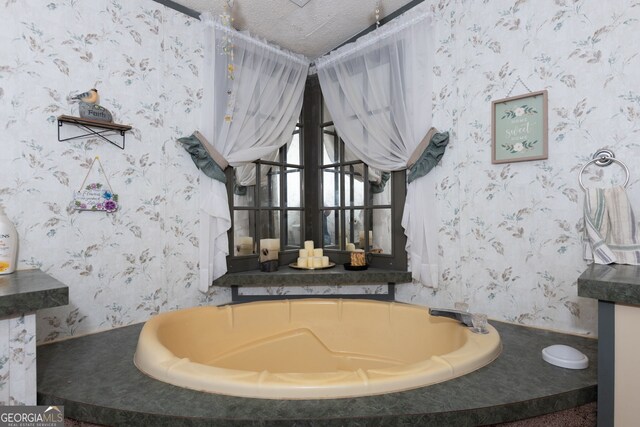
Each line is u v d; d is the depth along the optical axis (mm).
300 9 1987
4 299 956
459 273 1800
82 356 1325
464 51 1765
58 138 1522
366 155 2188
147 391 1022
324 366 1762
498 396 966
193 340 1628
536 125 1528
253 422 856
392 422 870
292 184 2535
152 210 1821
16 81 1421
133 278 1753
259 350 1748
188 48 1968
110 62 1681
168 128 1884
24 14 1441
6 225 1332
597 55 1370
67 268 1547
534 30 1534
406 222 1950
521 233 1587
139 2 1783
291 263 2473
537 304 1545
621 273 1098
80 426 980
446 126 1834
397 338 1709
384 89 2049
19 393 1004
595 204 1332
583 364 1141
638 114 1280
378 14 1966
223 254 2053
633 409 935
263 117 2244
